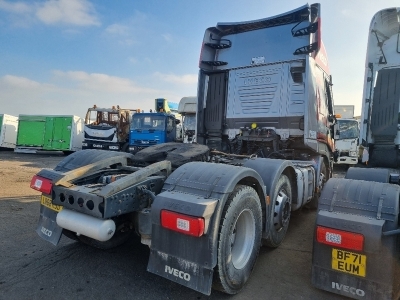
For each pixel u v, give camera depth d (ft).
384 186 8.90
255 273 10.38
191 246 7.62
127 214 9.63
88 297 8.46
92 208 8.14
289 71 17.52
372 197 8.52
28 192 22.47
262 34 18.79
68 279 9.43
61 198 9.04
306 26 17.39
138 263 10.77
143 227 8.72
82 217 8.39
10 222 14.78
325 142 20.27
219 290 8.32
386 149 13.73
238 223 9.32
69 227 8.56
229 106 19.49
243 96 19.02
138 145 53.01
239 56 19.39
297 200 14.14
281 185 12.34
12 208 17.43
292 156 17.74
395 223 7.91
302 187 14.89
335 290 8.25
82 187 9.03
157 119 52.47
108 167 11.28
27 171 35.17
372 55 14.06
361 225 7.86
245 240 9.46
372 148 14.06
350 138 47.57
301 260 11.56
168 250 7.91
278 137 17.75
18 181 27.37
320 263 8.46
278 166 11.87
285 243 13.43
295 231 15.29
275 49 18.12
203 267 7.47
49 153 70.69
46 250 11.63
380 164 13.84
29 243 12.26
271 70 18.08
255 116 18.49
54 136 64.39
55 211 9.99
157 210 7.93
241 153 18.72
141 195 8.91
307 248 12.85
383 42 14.06
